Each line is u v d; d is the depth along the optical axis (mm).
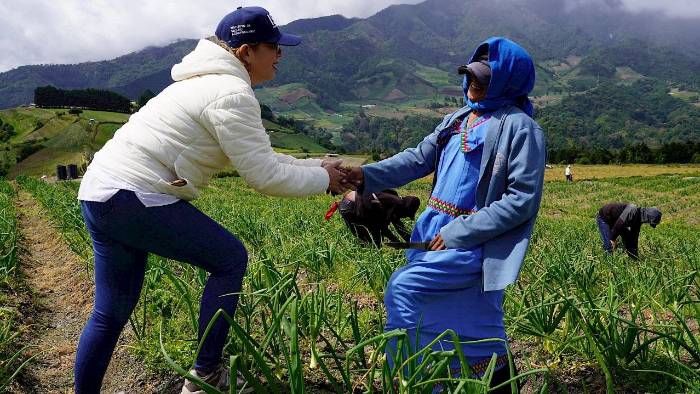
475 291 3316
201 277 4961
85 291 6488
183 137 3080
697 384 3432
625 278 6047
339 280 6395
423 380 2928
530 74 3309
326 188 3586
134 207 3037
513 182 3178
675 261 9023
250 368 3707
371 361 3729
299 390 2805
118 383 4102
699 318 3916
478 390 2691
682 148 103375
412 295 3293
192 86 3146
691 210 34406
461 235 3182
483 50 3434
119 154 3105
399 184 3846
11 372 3961
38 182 30500
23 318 5375
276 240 8039
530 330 3898
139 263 3314
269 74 3496
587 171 79875
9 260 6266
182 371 2689
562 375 3957
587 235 14203
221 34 3352
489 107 3367
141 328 4832
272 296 3535
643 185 51344
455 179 3455
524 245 3182
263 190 3314
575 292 5625
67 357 4637
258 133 3191
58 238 10383
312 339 3564
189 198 3221
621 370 3779
